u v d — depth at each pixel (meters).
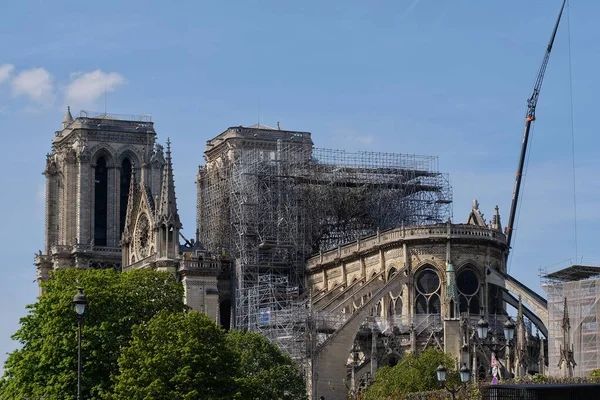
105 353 162.88
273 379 175.25
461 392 134.00
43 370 163.62
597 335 192.25
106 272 177.88
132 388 146.50
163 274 179.75
